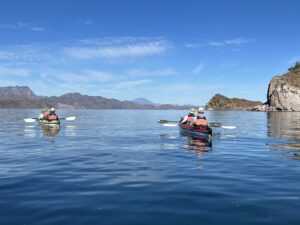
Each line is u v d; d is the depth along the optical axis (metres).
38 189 9.09
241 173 11.26
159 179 10.33
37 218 6.89
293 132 28.00
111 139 21.97
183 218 6.91
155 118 60.66
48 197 8.34
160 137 23.11
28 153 15.69
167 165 12.69
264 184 9.72
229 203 7.89
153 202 7.96
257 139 22.30
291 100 127.19
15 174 10.94
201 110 23.17
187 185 9.57
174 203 7.89
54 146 18.34
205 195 8.55
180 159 14.09
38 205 7.71
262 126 36.38
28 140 21.28
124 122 44.97
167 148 17.55
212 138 22.84
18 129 30.08
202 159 14.11
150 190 9.01
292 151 16.66
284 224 6.57
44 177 10.53
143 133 26.44
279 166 12.55
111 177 10.57
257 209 7.45
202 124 23.08
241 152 16.23
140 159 14.05
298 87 127.25
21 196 8.44
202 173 11.25
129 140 21.34
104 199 8.18
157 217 6.96
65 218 6.89
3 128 31.28
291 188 9.27
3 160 13.68
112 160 13.77
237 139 22.23
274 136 24.38
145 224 6.57
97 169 11.84
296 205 7.73
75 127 33.69
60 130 29.44
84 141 20.81
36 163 12.99
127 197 8.35
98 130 29.73
